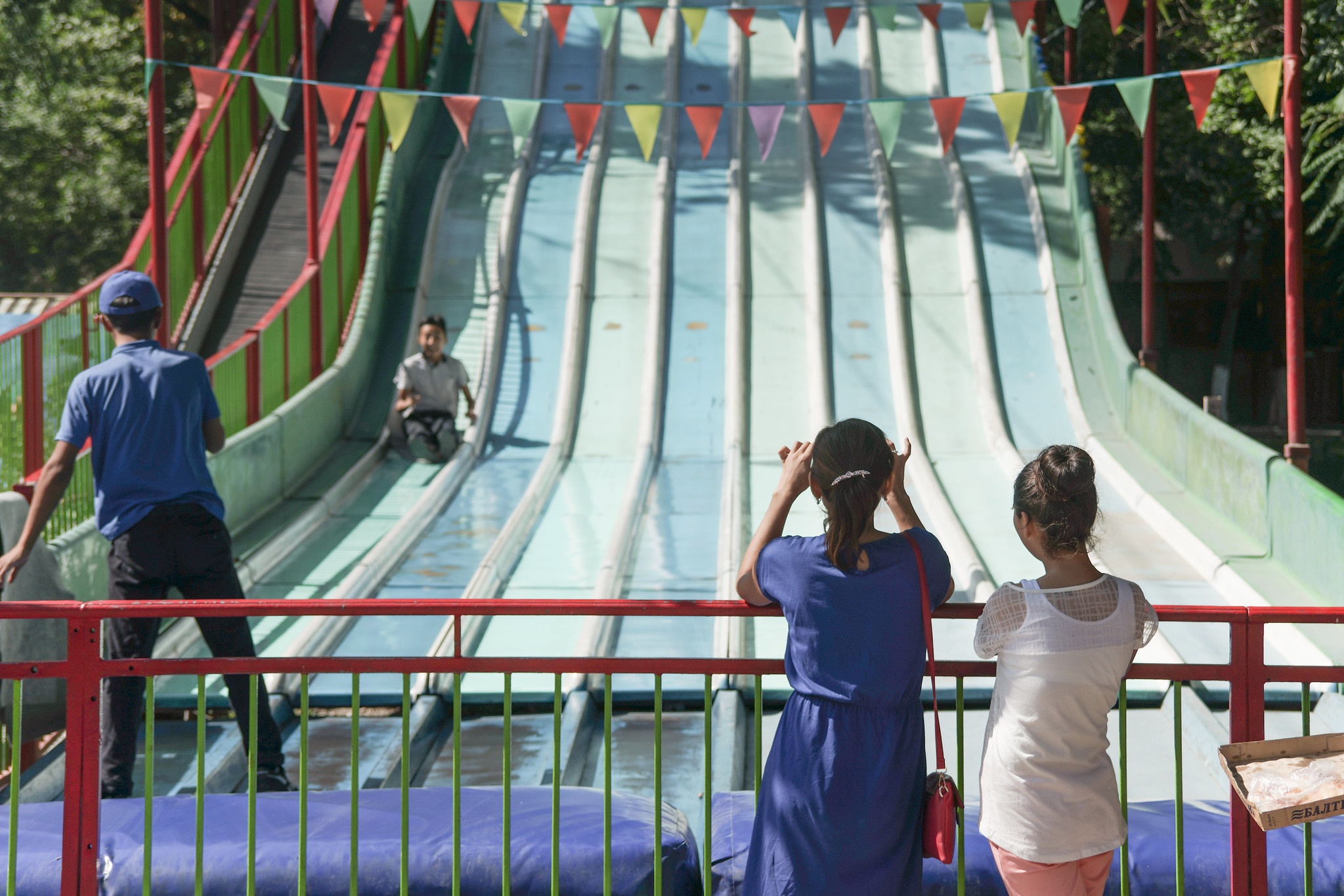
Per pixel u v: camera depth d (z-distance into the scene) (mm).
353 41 21016
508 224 16734
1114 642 3113
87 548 7156
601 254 16375
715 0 21906
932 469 12094
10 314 15016
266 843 3844
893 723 3145
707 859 3598
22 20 27406
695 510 11211
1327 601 7938
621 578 9328
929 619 3166
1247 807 3080
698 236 16672
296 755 6359
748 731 6691
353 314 15055
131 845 3844
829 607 3137
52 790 5766
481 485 11977
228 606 3625
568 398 13852
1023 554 9867
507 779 3602
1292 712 6793
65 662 3639
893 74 20141
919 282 15609
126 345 4922
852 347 14594
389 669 3590
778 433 13273
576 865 3738
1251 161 21141
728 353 14539
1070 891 3115
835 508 3117
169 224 13641
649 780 6062
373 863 3760
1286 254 9156
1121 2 7855
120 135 28266
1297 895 3695
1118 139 25359
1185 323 29953
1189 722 6453
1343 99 15172
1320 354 27250
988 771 3201
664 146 18469
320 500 11211
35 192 27656
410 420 12570
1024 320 14922
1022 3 9266
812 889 3076
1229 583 8641
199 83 7289
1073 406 13430
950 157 18047
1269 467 9070
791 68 20375
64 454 4695
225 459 9812
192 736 6500
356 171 15562
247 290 15719
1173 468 11484
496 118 19359
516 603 3590
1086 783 3105
